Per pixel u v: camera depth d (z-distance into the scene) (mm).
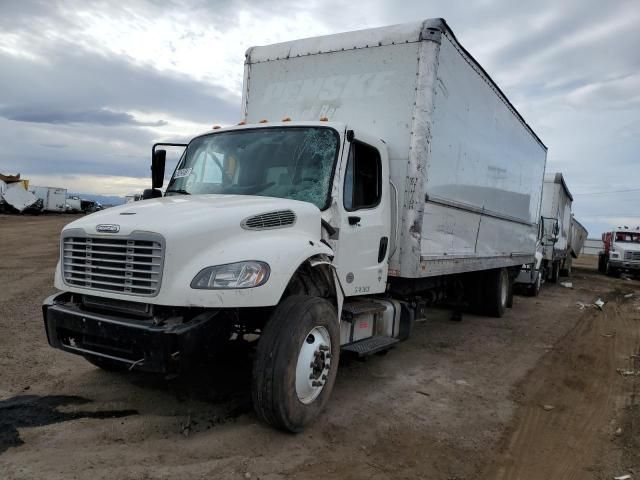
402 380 5980
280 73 6797
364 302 5941
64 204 50875
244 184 5266
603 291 17734
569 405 5523
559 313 11945
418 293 7871
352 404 5070
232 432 4141
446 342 8117
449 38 6203
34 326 7094
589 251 49969
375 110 6016
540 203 13398
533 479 3885
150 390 4969
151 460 3619
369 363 6594
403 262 5828
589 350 8156
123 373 5406
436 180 6242
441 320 10117
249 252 3961
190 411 4531
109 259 4031
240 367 5750
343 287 5066
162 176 5820
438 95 6016
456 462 4047
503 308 10867
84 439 3887
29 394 4766
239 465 3643
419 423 4742
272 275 3936
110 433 4008
